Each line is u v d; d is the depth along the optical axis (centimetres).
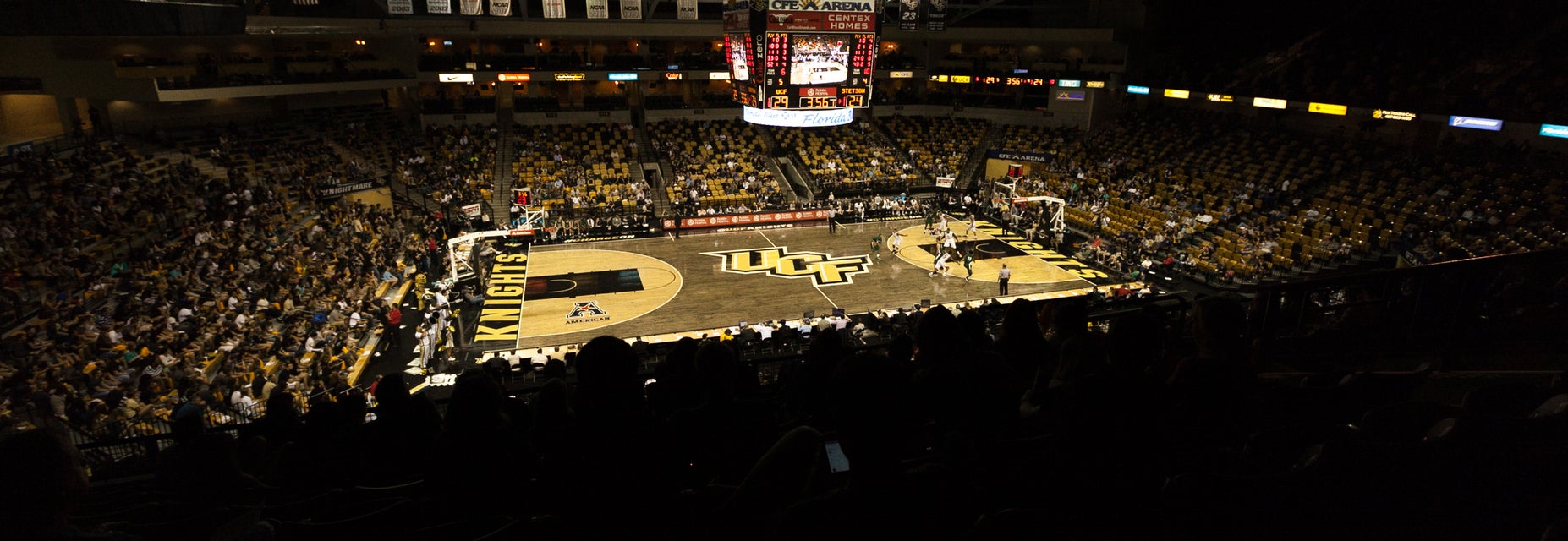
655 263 3412
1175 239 3378
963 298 2948
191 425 583
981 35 4875
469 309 2833
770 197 4238
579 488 332
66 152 2877
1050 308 983
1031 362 504
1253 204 3475
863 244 3731
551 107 4738
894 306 2875
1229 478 289
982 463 327
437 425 542
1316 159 3634
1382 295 698
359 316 2386
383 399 524
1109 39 4625
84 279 2130
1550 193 2856
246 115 3803
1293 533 280
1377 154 3534
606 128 4684
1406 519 280
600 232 3850
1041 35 4753
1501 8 3594
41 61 3041
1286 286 690
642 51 4991
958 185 4672
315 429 620
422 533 369
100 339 1828
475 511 384
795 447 260
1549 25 3444
